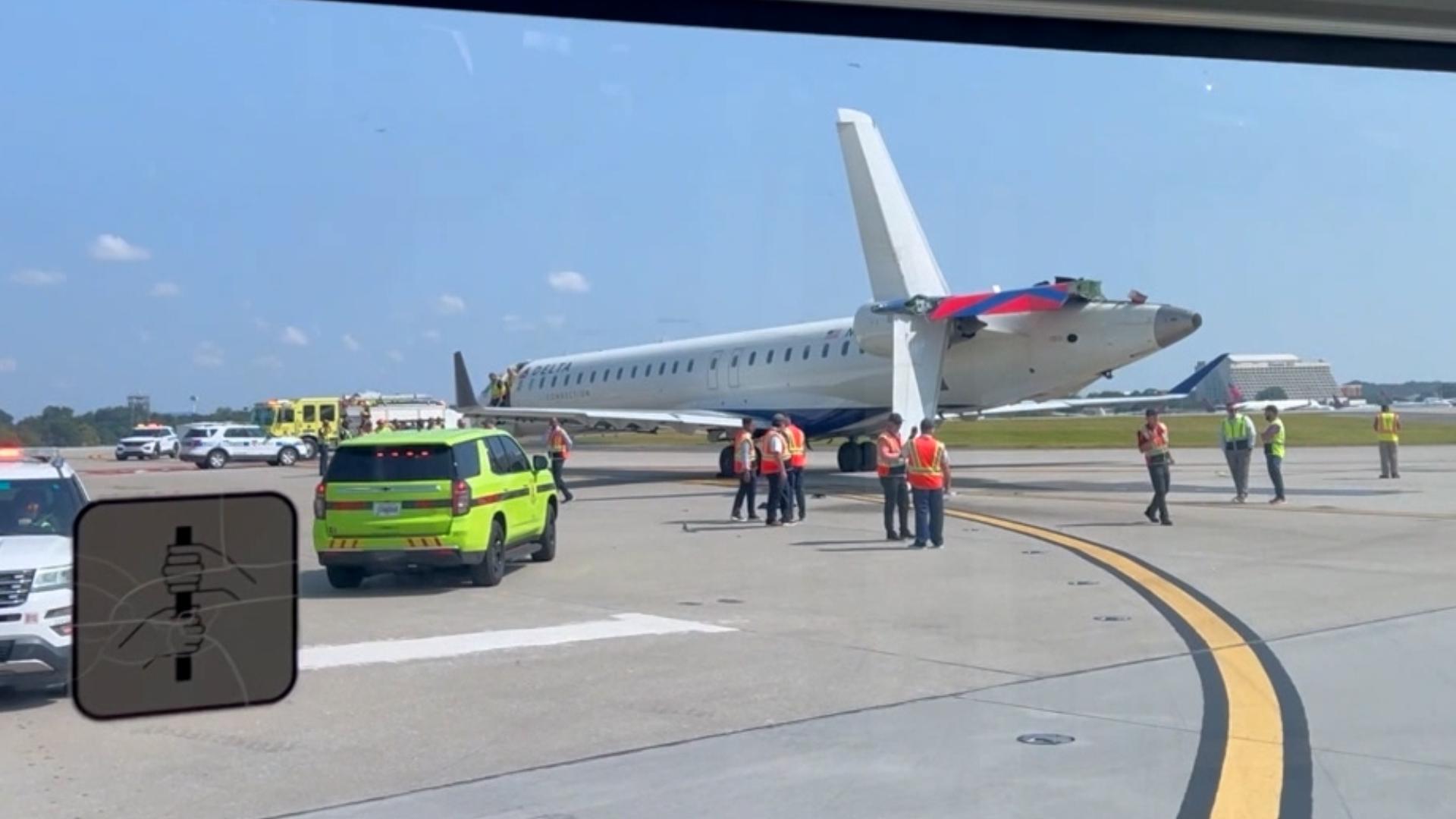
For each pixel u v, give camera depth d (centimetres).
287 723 816
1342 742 748
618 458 5131
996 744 752
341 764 724
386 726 805
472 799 659
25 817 632
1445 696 866
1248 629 1130
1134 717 812
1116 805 635
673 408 3716
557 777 697
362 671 976
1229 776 681
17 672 830
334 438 4869
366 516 1405
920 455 1789
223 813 639
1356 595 1329
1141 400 3472
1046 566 1584
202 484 3238
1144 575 1491
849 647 1063
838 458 3684
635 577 1534
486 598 1377
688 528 2139
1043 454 4775
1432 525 2045
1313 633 1106
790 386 3312
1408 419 3541
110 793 671
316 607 1323
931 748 745
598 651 1056
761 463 2192
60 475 982
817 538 1947
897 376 2808
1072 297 2706
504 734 786
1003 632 1124
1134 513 2292
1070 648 1050
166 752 747
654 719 820
